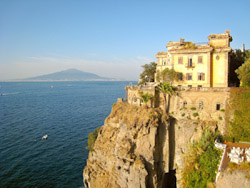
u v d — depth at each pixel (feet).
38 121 325.62
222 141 132.26
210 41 163.22
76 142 236.02
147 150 133.28
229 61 173.27
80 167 181.88
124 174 127.75
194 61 159.33
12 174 165.07
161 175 140.15
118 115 156.35
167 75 163.12
